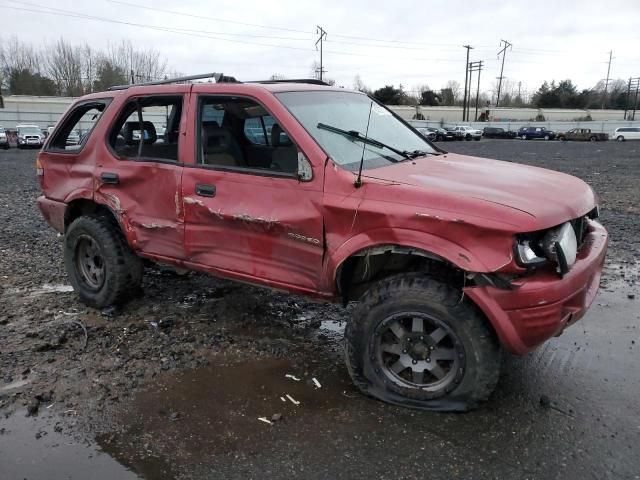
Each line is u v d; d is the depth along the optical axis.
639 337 4.31
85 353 4.09
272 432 3.09
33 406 3.35
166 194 4.17
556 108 94.75
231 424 3.17
